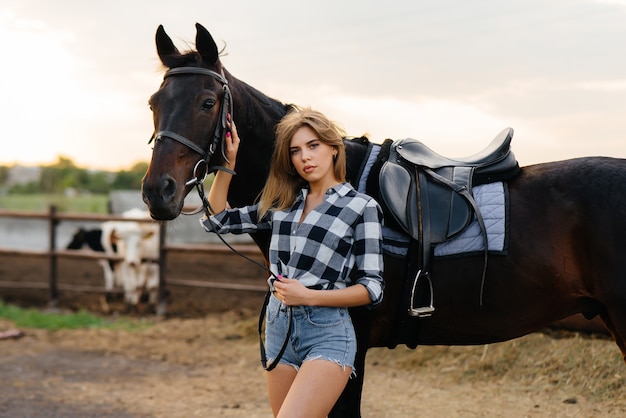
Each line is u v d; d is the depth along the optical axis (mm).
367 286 2023
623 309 2328
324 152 2127
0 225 21594
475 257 2447
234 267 10039
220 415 3934
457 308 2484
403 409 3898
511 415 3674
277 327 2156
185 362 5375
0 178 51312
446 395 4125
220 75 2461
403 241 2477
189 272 9539
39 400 4293
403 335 2545
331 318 2076
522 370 4309
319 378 2014
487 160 2566
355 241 2086
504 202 2471
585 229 2383
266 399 4273
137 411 4051
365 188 2527
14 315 7199
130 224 7871
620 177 2410
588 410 3656
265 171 2654
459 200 2471
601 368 4008
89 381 4801
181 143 2334
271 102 2707
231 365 5254
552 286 2426
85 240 9391
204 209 2381
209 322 6801
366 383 4504
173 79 2436
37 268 10648
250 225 2314
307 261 2076
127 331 6543
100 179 45312
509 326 2498
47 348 5875
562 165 2551
